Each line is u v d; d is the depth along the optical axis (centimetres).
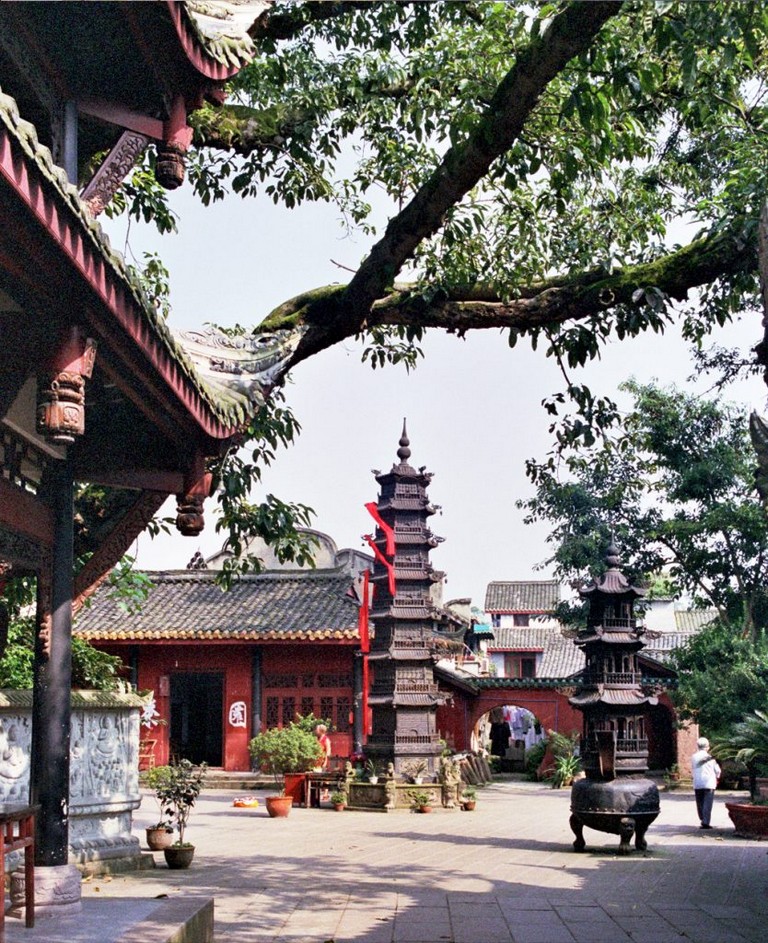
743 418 3023
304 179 1207
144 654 3008
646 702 1526
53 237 504
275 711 2930
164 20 630
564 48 807
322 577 3167
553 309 1152
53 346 603
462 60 1091
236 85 1190
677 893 1169
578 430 1245
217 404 781
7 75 654
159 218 1223
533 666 4406
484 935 931
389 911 1036
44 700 763
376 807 2231
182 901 805
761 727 1942
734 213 1092
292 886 1179
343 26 1204
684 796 2823
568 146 1059
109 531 984
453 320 1177
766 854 1515
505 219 1219
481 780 3259
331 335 1125
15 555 731
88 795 1206
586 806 1516
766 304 742
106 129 800
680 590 3162
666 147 1283
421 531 2367
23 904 740
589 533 3130
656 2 636
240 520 1160
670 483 3075
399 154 1231
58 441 609
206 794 2672
